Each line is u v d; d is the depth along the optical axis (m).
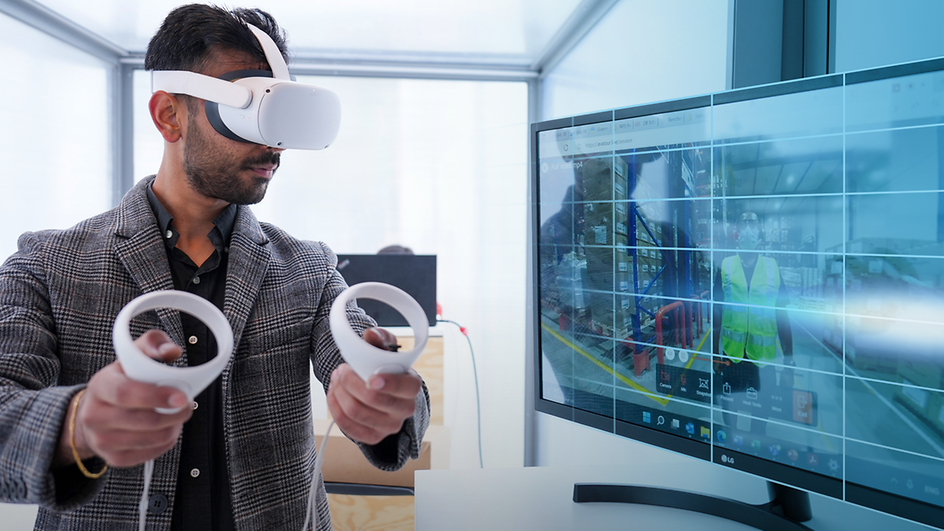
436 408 2.18
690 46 1.56
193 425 0.75
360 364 0.48
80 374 0.70
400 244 3.52
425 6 2.63
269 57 0.70
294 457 0.81
